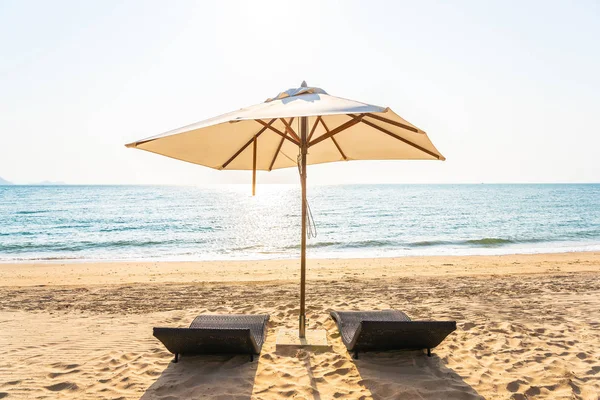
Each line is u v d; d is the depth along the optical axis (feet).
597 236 79.87
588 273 38.06
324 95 12.46
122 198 259.80
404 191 401.49
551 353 15.10
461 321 19.56
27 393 12.01
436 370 13.41
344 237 78.64
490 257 52.01
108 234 86.94
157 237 81.35
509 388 12.19
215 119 10.71
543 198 253.65
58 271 42.88
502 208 165.07
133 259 54.49
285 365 13.78
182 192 395.55
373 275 37.29
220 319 16.65
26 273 41.57
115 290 29.86
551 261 48.01
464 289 28.89
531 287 29.71
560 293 27.14
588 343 16.33
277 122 15.15
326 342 15.64
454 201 218.38
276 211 155.12
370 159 16.81
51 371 13.65
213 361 14.23
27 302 25.67
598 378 12.98
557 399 11.60
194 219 122.31
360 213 140.26
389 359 14.33
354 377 12.83
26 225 105.19
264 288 29.89
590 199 241.35
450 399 11.44
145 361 14.38
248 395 11.69
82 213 143.54
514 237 77.71
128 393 11.91
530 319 20.10
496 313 21.39
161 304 24.68
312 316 20.20
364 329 13.08
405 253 58.18
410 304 23.70
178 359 14.48
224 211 156.87
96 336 17.81
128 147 10.84
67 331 18.66
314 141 14.02
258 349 14.16
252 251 62.34
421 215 131.85
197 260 52.13
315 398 11.49
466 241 70.79
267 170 18.02
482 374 13.14
